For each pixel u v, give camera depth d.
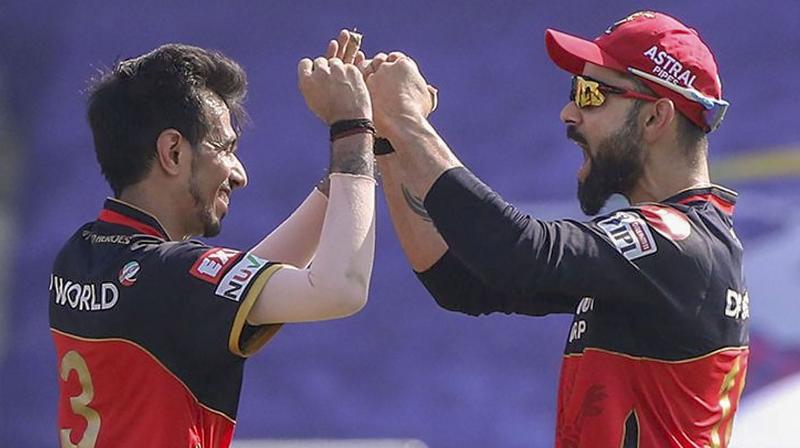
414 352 27.34
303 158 29.36
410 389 27.16
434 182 10.90
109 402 10.48
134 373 10.34
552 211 27.91
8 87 31.69
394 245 27.97
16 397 29.19
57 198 30.78
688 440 11.14
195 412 10.37
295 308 10.14
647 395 11.05
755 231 26.64
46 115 31.42
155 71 10.81
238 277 10.23
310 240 12.04
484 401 26.89
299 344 27.70
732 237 11.45
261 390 27.50
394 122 11.27
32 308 29.94
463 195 10.77
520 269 10.59
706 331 11.08
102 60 31.64
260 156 29.44
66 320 10.72
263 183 29.22
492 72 29.31
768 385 24.98
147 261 10.41
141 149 10.74
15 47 31.98
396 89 11.39
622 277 10.75
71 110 31.42
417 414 27.02
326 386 27.42
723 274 11.16
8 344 29.58
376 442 26.30
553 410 26.58
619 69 11.49
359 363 27.47
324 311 10.13
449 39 29.78
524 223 10.66
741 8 28.80
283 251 11.96
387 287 27.77
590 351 11.16
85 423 10.56
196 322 10.19
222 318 10.11
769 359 25.28
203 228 11.03
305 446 25.88
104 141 10.84
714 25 28.86
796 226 26.45
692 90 11.42
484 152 28.67
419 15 30.14
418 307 27.58
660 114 11.45
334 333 27.69
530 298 12.59
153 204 10.85
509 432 26.62
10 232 30.53
